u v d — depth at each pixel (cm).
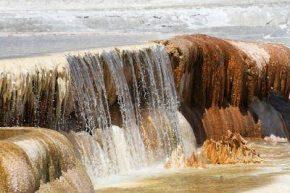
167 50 2514
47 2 8000
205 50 2603
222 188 1975
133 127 2291
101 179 2048
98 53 2170
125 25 6781
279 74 2842
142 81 2378
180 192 1927
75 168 1434
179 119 2486
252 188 1975
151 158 2303
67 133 1988
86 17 6919
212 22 6900
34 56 2009
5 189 1195
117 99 2253
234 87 2705
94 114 2116
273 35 5681
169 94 2489
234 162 2342
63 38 4756
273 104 2919
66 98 1967
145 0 7800
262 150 2569
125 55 2302
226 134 2592
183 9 7288
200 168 2256
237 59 2698
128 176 2112
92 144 2067
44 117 1909
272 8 7062
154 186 1992
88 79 2095
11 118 1797
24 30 6384
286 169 2248
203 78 2608
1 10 7694
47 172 1332
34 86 1855
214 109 2647
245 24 6812
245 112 2731
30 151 1295
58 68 1941
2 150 1246
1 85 1759
